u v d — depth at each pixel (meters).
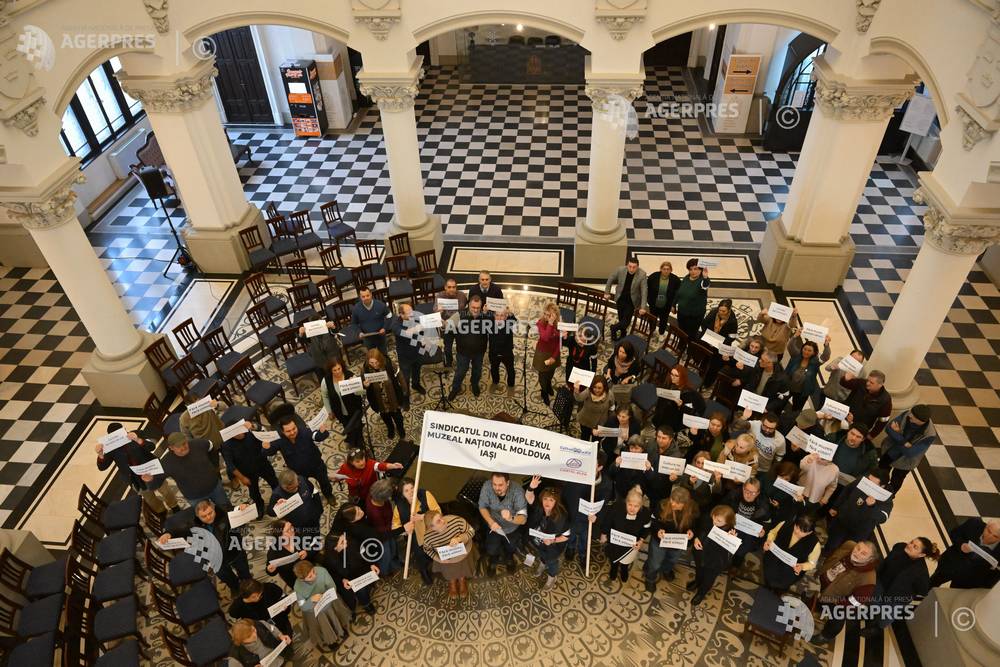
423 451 7.03
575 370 7.89
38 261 12.93
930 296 8.11
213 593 7.00
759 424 7.68
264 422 9.60
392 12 9.58
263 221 13.12
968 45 6.80
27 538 7.88
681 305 10.05
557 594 7.62
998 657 6.22
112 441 7.62
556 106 17.83
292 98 16.62
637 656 7.07
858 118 9.70
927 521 8.30
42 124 7.88
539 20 9.70
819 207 10.82
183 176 11.56
